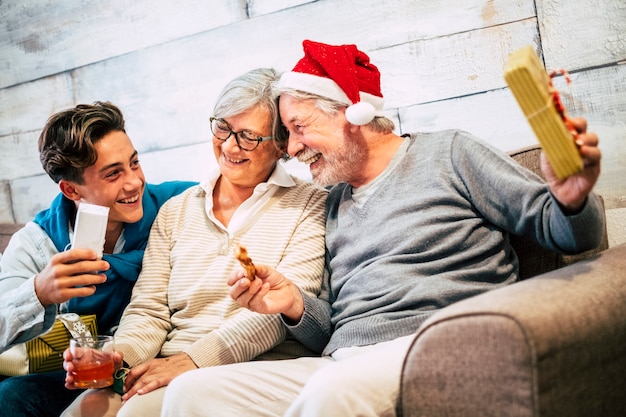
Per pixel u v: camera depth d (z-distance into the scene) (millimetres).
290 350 1595
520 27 1770
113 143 1662
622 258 1188
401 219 1454
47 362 1662
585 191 1085
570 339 942
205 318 1603
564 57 1727
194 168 2320
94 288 1524
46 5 2598
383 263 1442
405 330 1351
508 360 914
